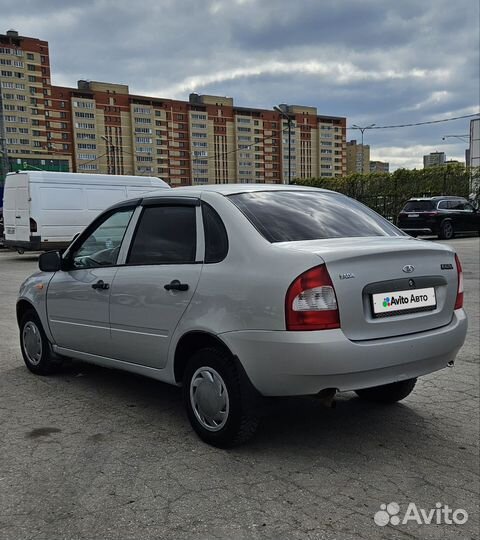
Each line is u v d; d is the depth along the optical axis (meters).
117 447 3.67
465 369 5.47
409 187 33.53
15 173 16.53
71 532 2.69
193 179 98.56
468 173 31.23
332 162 97.69
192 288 3.62
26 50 98.31
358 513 2.87
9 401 4.60
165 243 4.00
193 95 99.62
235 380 3.43
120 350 4.29
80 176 16.89
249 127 100.50
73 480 3.21
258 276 3.28
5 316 8.41
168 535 2.65
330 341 3.10
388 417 4.22
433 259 3.66
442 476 3.28
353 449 3.64
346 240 3.60
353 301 3.21
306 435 3.87
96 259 4.62
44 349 5.23
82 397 4.69
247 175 101.31
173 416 4.23
